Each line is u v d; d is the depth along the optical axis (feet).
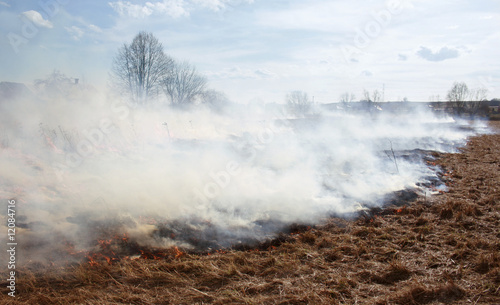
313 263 18.34
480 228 22.84
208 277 16.84
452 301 14.52
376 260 18.76
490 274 16.43
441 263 17.90
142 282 16.58
